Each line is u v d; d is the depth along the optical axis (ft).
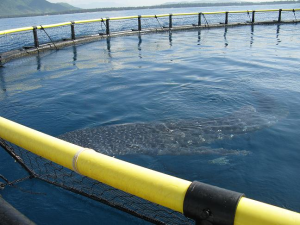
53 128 21.90
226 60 43.55
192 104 25.95
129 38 68.74
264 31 74.95
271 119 21.97
